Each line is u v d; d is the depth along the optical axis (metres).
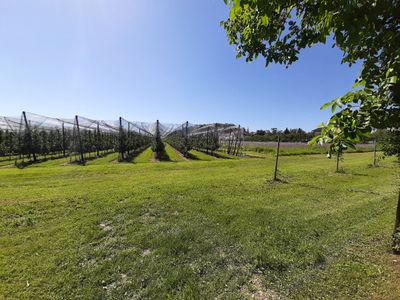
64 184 8.17
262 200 6.39
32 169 11.34
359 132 1.39
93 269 3.16
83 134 28.64
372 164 13.05
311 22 1.75
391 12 1.22
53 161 20.31
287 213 5.33
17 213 5.17
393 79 1.22
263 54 2.08
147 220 4.86
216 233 4.24
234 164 14.50
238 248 3.71
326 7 1.37
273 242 3.88
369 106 1.39
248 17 1.91
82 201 6.05
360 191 7.45
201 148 34.22
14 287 2.80
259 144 41.41
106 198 6.31
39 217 4.96
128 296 2.68
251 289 2.80
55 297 2.65
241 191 7.38
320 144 1.55
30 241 3.90
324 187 8.01
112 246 3.79
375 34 1.40
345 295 2.63
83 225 4.54
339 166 13.30
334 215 5.19
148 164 13.84
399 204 3.45
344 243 3.86
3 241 3.89
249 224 4.64
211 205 5.86
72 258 3.41
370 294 2.62
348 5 1.20
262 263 3.28
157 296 2.68
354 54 1.71
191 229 4.38
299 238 4.04
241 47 2.26
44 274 3.05
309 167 13.24
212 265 3.28
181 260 3.40
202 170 11.99
